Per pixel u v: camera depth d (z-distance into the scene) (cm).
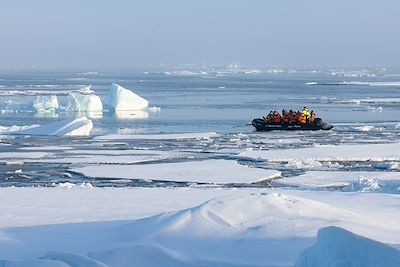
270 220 1986
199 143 7219
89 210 2775
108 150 6569
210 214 2027
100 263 1644
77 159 5800
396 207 2791
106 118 11388
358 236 1341
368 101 15925
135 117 11462
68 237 2139
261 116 11431
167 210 2783
